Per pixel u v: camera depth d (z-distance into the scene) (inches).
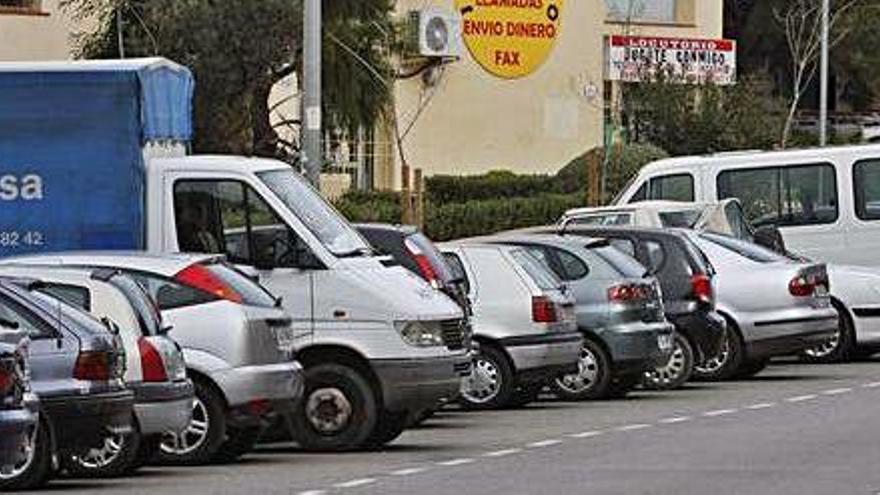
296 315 1563.7
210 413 1438.2
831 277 2373.3
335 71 3147.1
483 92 4237.2
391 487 1314.0
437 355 1569.9
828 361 2396.7
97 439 1299.2
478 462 1462.8
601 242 1995.6
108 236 1643.7
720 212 2418.8
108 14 2992.1
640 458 1467.8
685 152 4116.6
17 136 1654.8
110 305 1373.0
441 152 4163.4
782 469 1387.8
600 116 4360.2
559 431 1684.3
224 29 2881.4
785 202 2615.7
